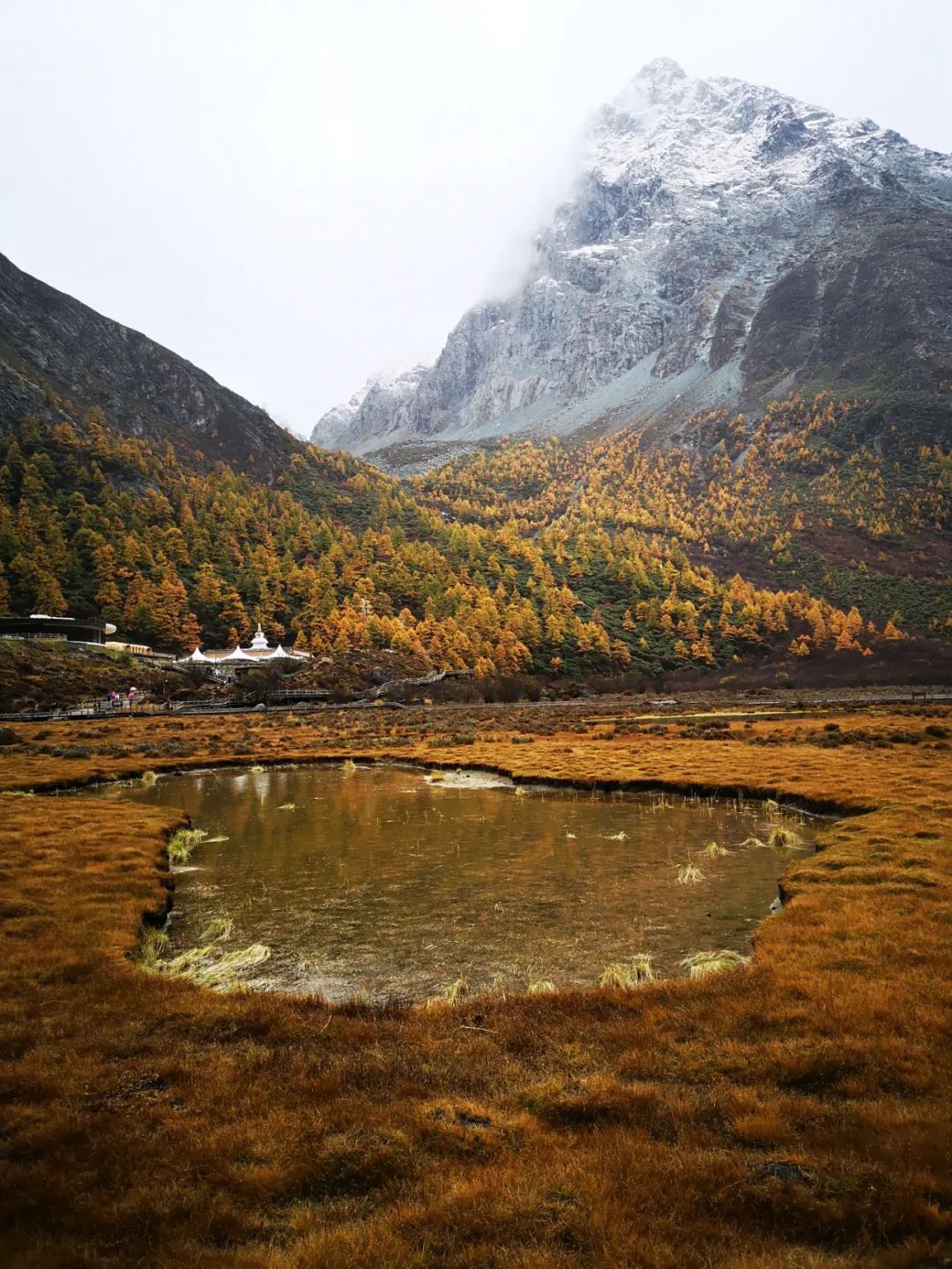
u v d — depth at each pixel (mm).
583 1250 5723
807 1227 5949
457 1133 7328
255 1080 8516
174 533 154625
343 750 53531
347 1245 5758
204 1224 6082
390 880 19922
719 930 15273
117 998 11070
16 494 153125
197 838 25297
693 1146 7082
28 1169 6793
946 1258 5461
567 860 21781
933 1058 8391
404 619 151125
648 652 160125
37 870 18797
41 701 84562
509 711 90875
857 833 21312
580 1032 9883
